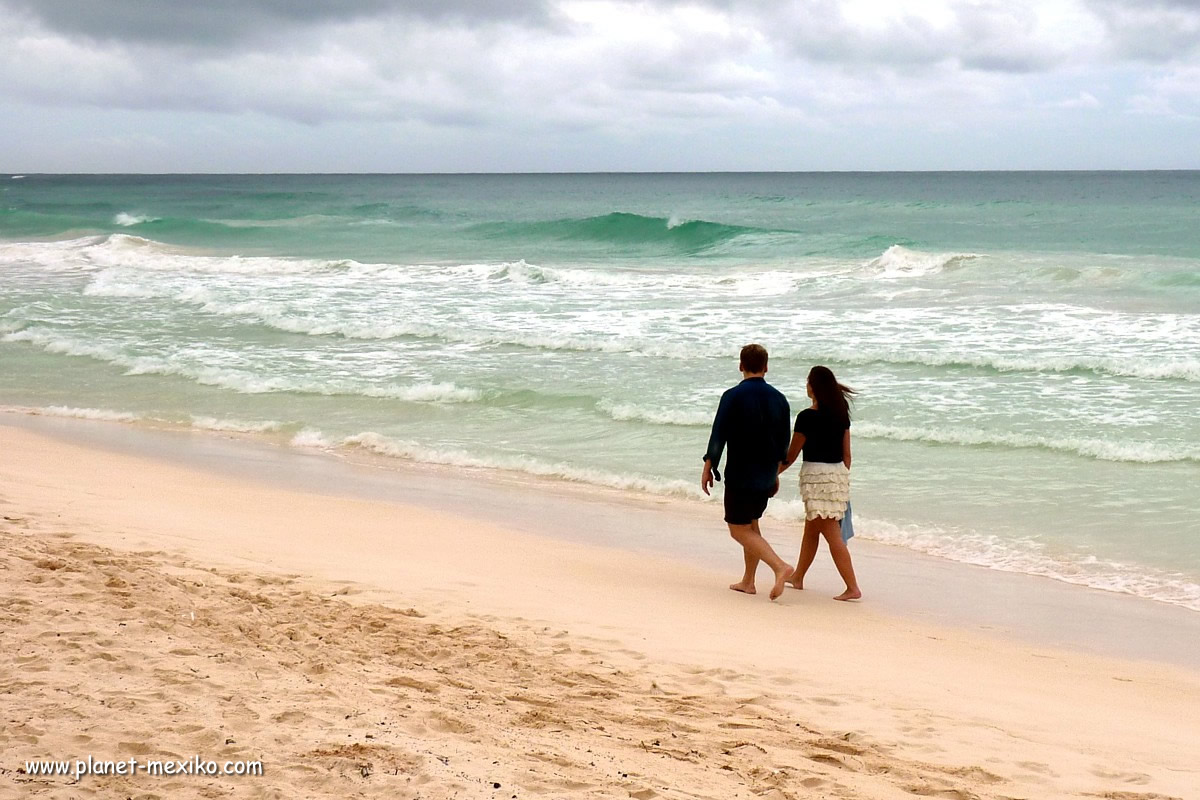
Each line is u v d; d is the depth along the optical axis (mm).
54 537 7230
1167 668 6203
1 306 22875
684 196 97000
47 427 13297
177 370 16547
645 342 17672
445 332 18984
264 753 3445
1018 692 5703
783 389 14414
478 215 63219
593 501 10227
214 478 10773
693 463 11430
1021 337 17609
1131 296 21703
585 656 5809
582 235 41594
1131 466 10938
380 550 8195
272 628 5344
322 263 30172
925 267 26969
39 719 3545
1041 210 58031
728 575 8016
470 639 5848
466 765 3527
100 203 75812
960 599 7496
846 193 102938
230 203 77125
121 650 4406
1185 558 8359
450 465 11664
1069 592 7676
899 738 4844
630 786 3549
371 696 4293
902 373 15430
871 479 10727
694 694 5297
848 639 6551
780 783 3904
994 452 11570
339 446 12516
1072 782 4359
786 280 25375
